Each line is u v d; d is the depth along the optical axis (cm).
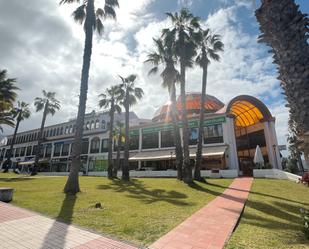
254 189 1562
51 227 671
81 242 553
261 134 3509
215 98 4512
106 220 755
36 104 4609
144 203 1064
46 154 5894
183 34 2247
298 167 3353
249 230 666
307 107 515
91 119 5200
